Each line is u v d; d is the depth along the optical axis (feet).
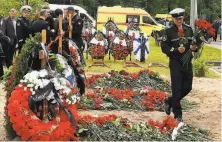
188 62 31.09
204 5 176.96
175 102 31.48
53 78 26.08
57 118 26.27
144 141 26.32
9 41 49.98
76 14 44.62
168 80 52.47
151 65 69.05
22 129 25.52
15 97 25.88
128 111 36.50
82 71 34.22
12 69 27.61
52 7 114.73
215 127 31.65
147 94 40.22
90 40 68.18
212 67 73.56
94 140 26.12
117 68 65.57
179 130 27.99
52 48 34.17
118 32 68.54
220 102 40.93
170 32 31.07
